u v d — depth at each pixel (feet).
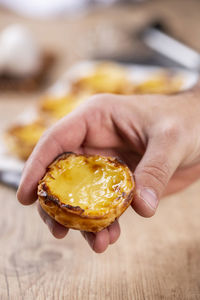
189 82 2.71
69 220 1.36
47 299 1.48
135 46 3.67
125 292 1.50
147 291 1.50
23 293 1.50
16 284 1.54
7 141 2.25
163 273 1.57
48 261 1.64
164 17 4.54
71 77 2.99
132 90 2.67
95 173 1.48
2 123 2.58
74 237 1.75
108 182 1.45
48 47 3.81
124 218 1.86
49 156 1.62
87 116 1.73
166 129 1.63
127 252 1.67
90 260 1.64
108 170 1.48
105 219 1.36
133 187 1.43
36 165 1.58
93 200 1.40
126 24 4.38
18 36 3.18
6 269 1.60
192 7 4.90
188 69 3.09
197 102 1.76
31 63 3.12
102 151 1.83
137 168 1.55
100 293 1.50
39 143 1.64
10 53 3.10
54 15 4.86
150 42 3.67
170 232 1.77
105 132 1.78
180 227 1.80
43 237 1.76
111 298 1.48
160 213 1.88
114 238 1.48
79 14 4.87
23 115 2.49
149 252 1.67
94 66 3.14
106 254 1.66
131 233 1.77
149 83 2.72
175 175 1.83
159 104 1.74
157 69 3.05
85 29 4.33
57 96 2.65
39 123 2.33
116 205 1.38
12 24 4.55
